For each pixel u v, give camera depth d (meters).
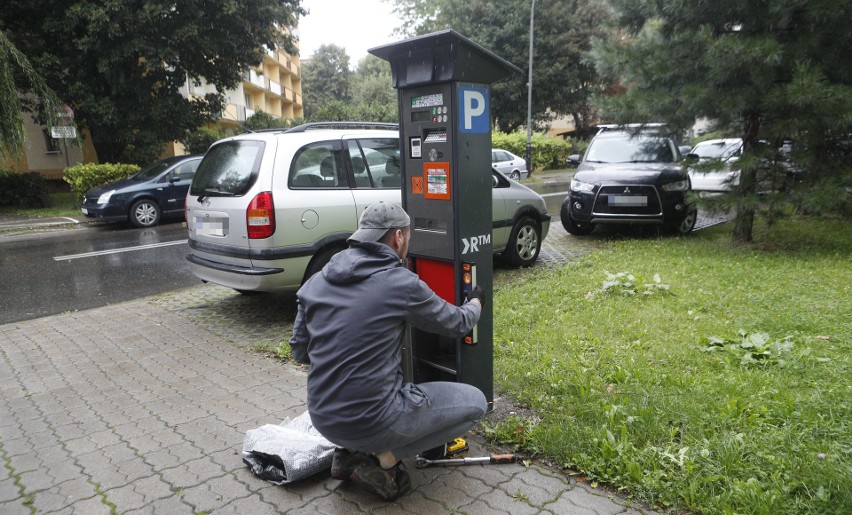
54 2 16.72
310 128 6.12
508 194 7.63
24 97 17.48
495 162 24.08
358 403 2.45
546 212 8.21
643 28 9.04
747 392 3.59
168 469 3.10
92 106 17.47
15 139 13.90
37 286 7.75
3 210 16.78
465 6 35.38
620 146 10.67
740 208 8.23
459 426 2.81
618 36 9.66
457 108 2.97
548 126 41.41
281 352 4.84
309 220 5.56
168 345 5.21
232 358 4.84
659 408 3.41
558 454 3.03
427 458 3.06
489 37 34.94
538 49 34.62
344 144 6.00
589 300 5.89
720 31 8.20
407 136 3.26
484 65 3.04
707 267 7.21
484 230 3.23
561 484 2.86
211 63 20.00
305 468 2.87
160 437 3.46
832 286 6.04
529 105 27.81
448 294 3.24
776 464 2.76
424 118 3.14
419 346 3.44
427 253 3.26
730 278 6.56
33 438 3.48
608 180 9.61
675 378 3.83
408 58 3.09
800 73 7.01
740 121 8.46
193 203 6.03
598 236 10.48
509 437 3.24
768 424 3.19
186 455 3.24
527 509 2.67
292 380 4.32
